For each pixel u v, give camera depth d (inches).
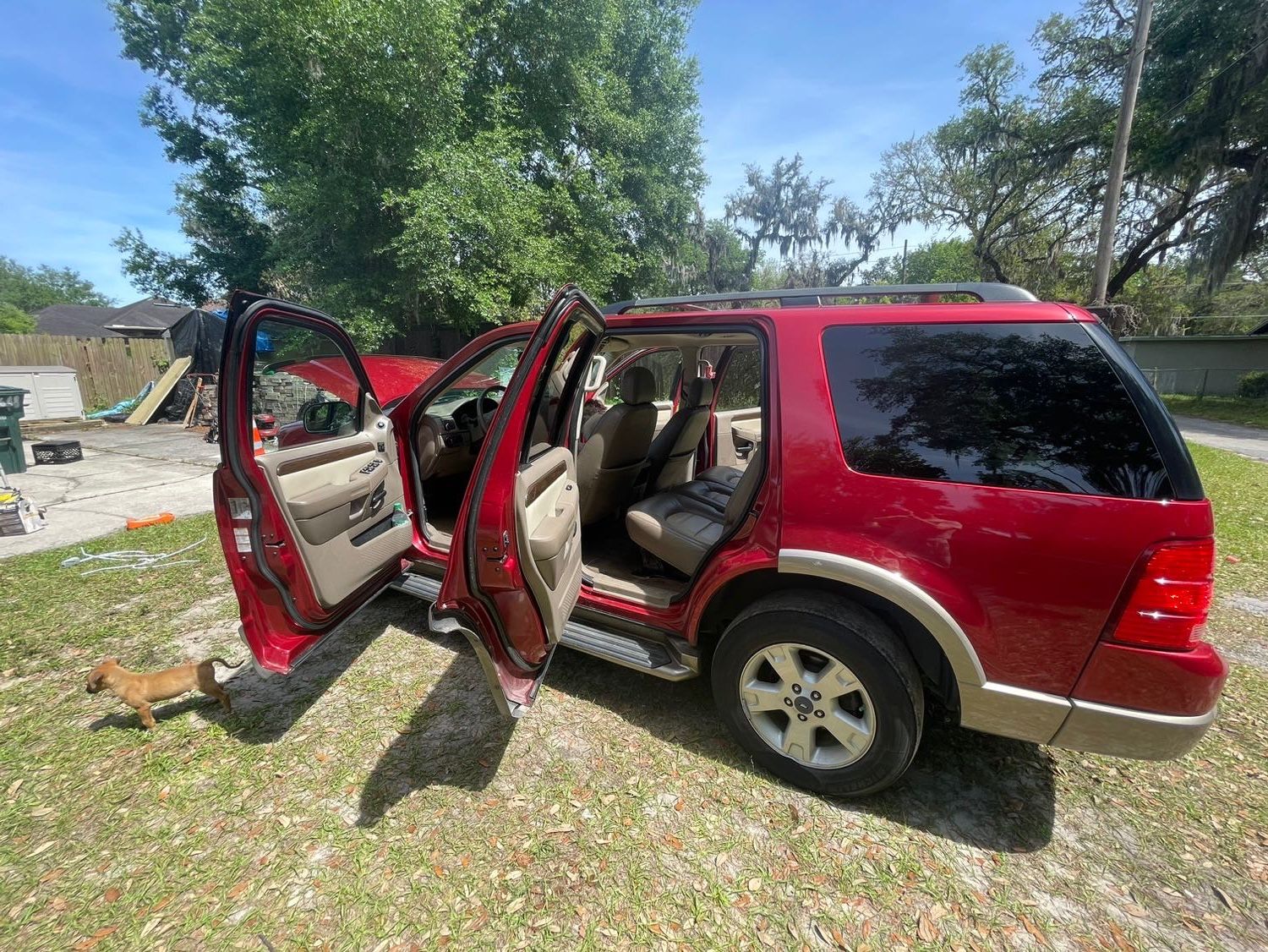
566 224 503.5
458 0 393.7
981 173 754.8
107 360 550.6
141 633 127.4
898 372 75.1
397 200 378.0
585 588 106.8
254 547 82.4
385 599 142.9
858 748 78.0
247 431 81.2
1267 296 1175.6
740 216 1392.7
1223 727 98.5
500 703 74.0
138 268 553.6
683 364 166.1
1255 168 555.8
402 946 61.8
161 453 361.1
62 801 81.1
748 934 63.3
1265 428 495.2
